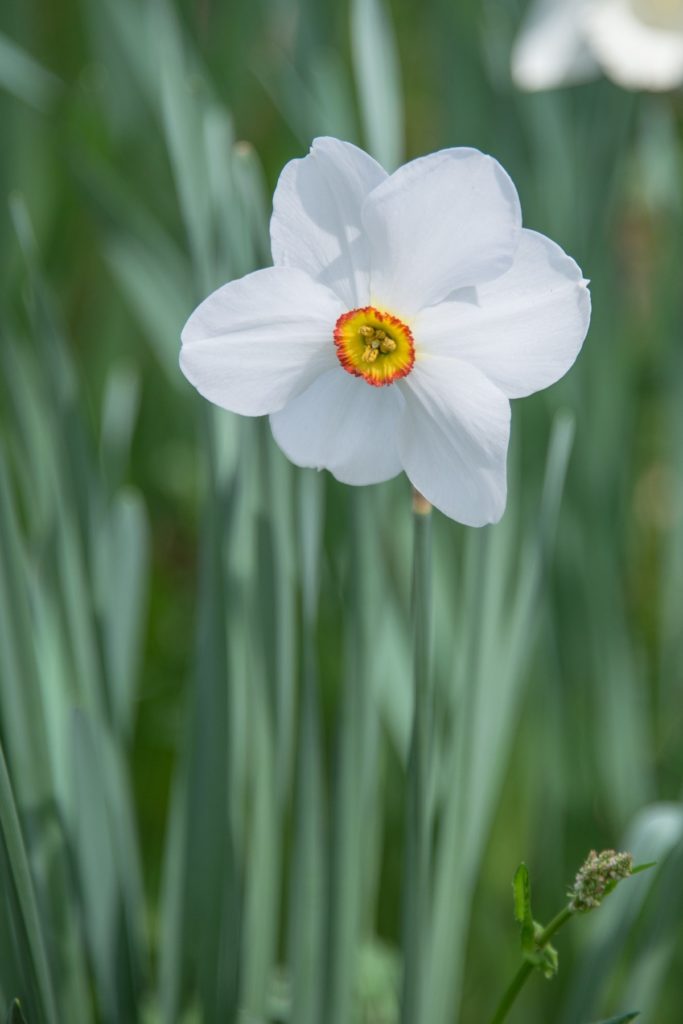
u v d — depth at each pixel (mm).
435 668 800
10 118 1060
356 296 628
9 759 702
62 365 744
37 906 700
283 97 937
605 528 939
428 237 622
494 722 755
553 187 933
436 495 634
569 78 890
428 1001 740
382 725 889
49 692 739
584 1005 750
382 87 789
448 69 988
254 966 745
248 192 709
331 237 625
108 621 759
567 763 941
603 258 938
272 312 625
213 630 725
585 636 937
